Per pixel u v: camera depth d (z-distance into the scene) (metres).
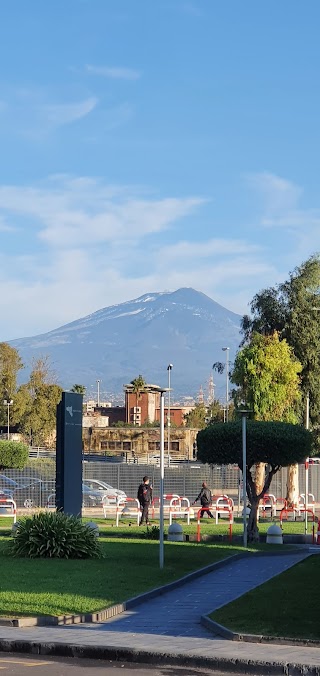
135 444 112.94
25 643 14.91
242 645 14.80
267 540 34.16
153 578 22.34
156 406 157.88
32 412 118.31
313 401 60.97
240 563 27.11
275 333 58.78
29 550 25.95
